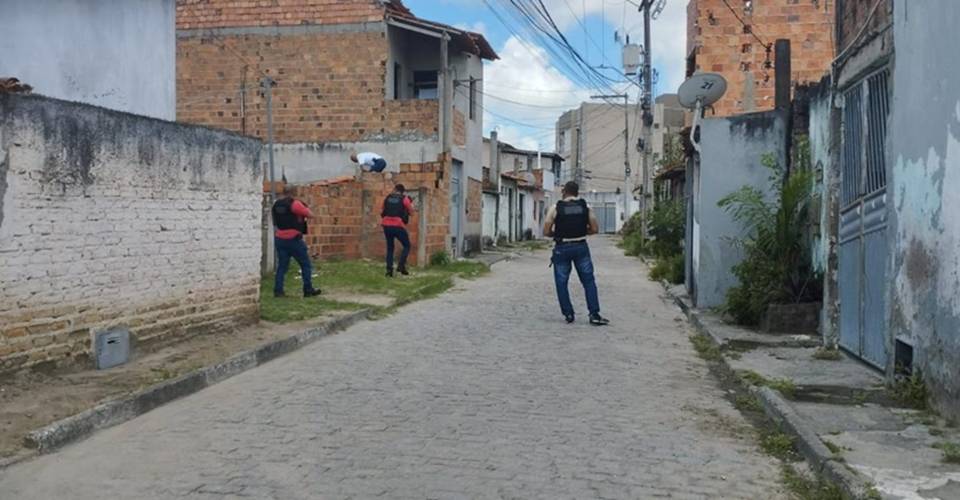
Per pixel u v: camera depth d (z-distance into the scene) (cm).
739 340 1028
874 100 817
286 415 687
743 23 1631
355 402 730
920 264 673
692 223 1476
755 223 1209
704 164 1289
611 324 1221
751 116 1265
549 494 508
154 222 866
